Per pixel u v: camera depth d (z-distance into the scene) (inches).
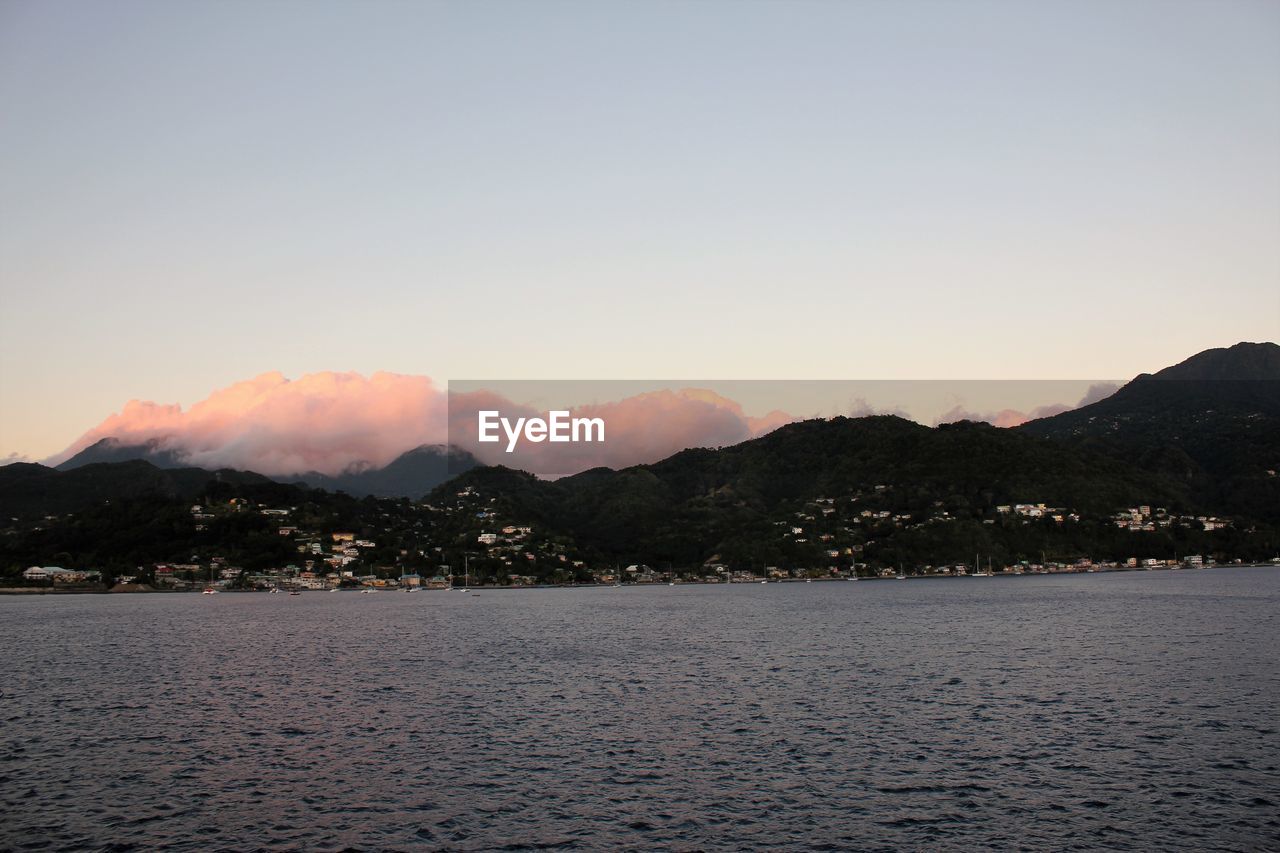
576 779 1750.7
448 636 4845.0
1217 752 1866.4
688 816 1530.5
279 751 1990.7
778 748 1967.3
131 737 2148.1
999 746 1947.6
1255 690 2559.1
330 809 1578.5
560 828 1480.1
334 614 7027.6
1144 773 1724.9
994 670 3063.5
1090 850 1354.6
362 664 3550.7
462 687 2886.3
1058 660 3292.3
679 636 4645.7
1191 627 4490.7
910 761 1840.6
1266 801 1552.7
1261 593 7608.3
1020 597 7780.5
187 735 2165.4
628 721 2281.0
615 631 5034.5
